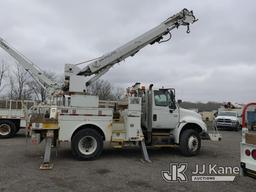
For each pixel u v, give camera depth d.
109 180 7.39
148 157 10.09
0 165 8.85
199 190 6.64
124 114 10.48
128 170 8.53
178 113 11.41
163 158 10.64
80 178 7.54
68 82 10.89
